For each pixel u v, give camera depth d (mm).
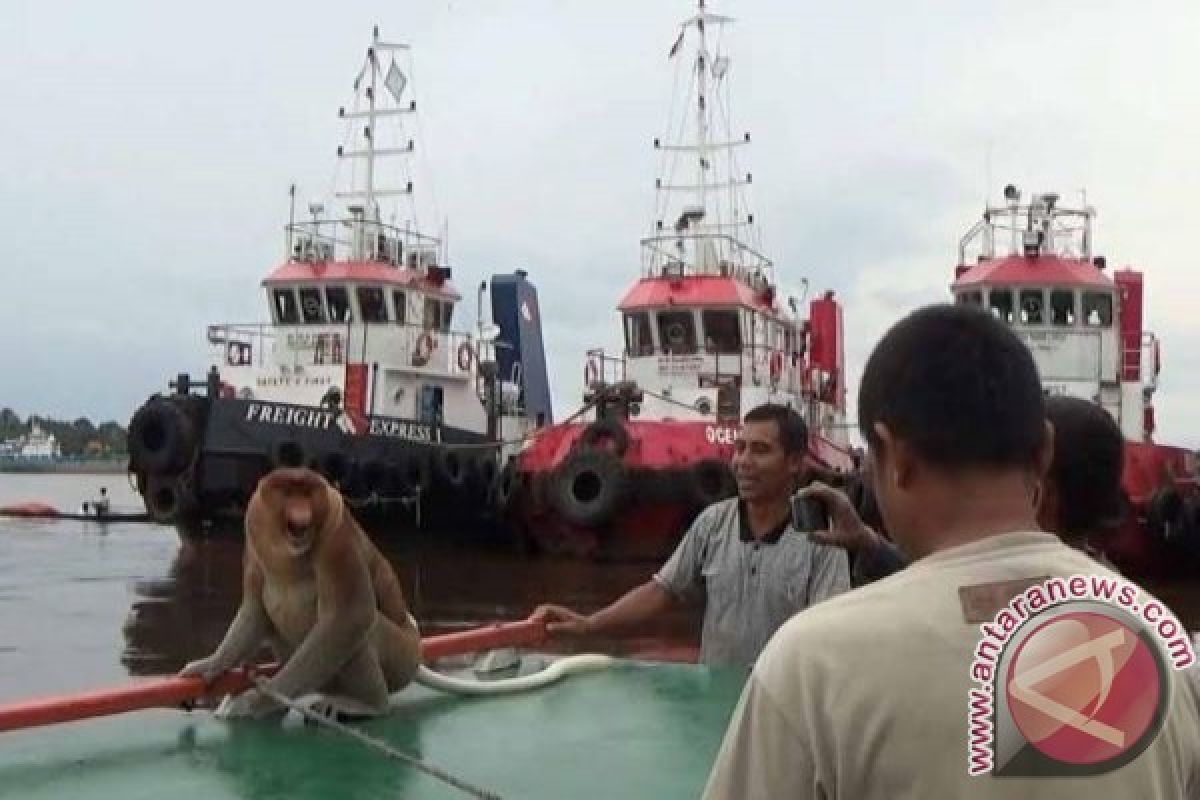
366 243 26453
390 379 25281
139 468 21391
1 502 59406
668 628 14164
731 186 28281
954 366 1706
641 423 22906
